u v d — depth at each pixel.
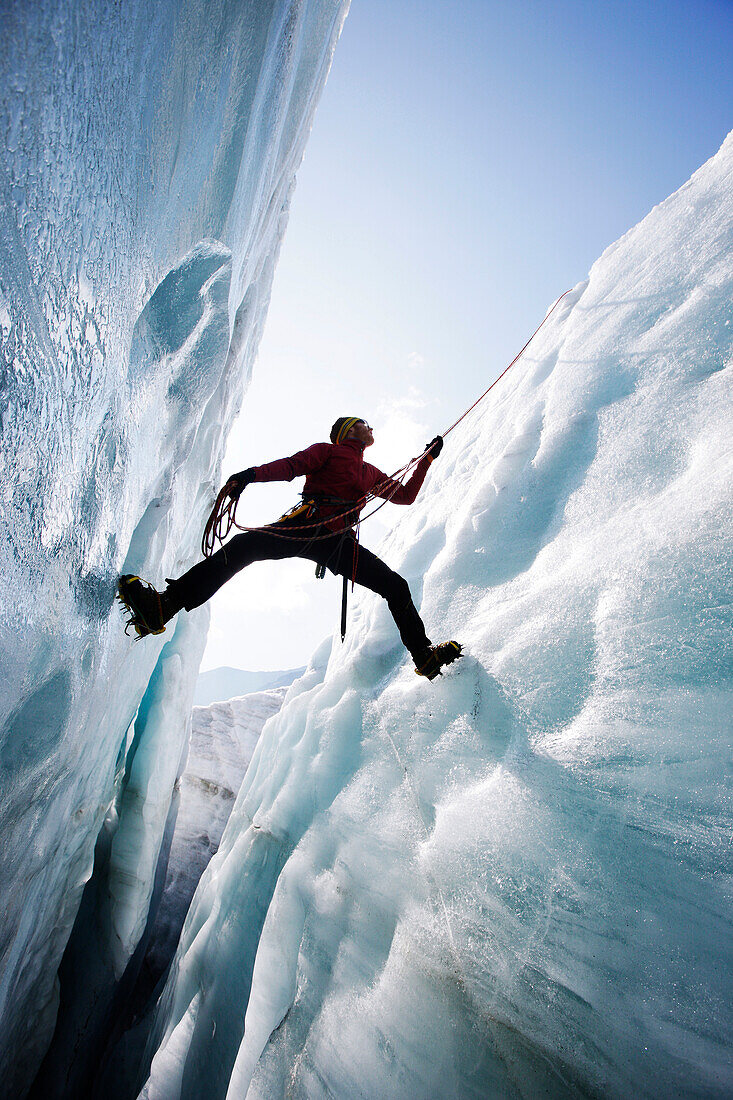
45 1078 4.27
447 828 1.70
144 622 1.81
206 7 1.56
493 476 2.63
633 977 1.21
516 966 1.41
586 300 2.84
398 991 1.65
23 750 1.53
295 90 3.34
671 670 1.42
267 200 3.73
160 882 6.28
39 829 2.12
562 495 2.17
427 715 2.06
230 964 2.94
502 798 1.58
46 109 0.98
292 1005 2.04
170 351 2.02
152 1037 4.60
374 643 2.83
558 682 1.66
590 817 1.39
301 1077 1.80
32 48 0.92
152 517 2.60
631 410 2.06
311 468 2.05
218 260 2.27
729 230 2.12
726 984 1.10
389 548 3.69
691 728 1.32
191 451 3.31
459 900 1.58
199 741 8.52
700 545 1.50
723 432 1.67
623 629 1.57
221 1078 2.65
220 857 4.19
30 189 1.00
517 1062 1.34
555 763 1.52
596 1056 1.22
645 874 1.26
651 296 2.33
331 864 2.19
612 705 1.48
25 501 1.18
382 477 2.22
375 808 2.07
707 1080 1.06
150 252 1.64
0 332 0.99
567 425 2.35
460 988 1.51
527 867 1.46
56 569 1.39
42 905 2.93
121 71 1.21
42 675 1.45
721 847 1.18
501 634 1.96
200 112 1.74
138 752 4.62
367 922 1.89
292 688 4.46
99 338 1.37
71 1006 4.38
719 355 1.86
